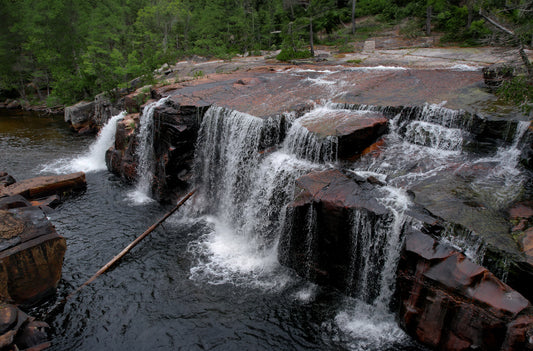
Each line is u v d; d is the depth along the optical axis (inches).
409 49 1198.9
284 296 406.3
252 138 535.8
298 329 361.7
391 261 346.3
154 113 637.3
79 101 1460.4
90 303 409.1
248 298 406.6
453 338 287.1
